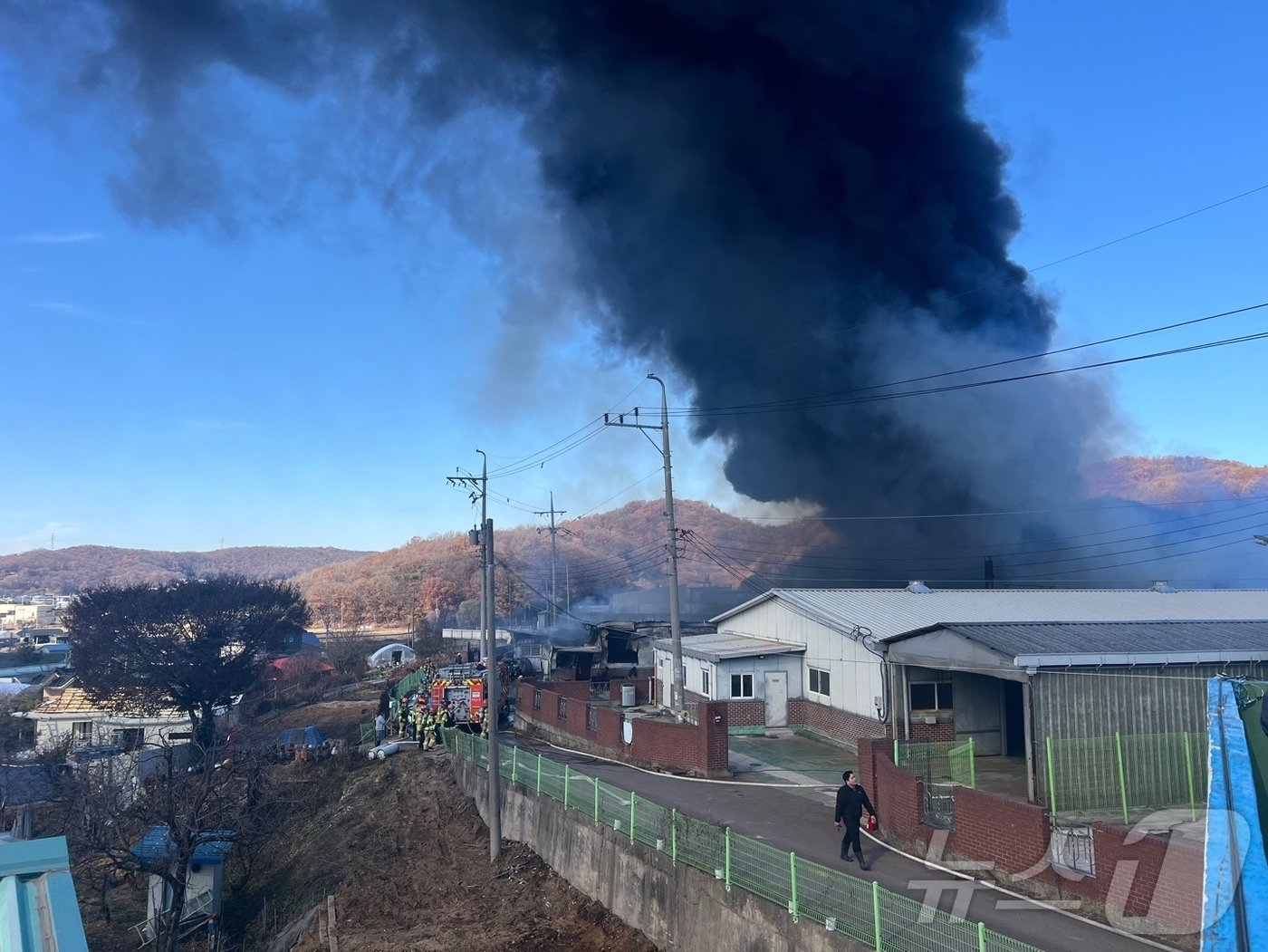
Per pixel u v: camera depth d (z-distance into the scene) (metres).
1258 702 5.68
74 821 28.70
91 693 50.84
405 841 28.14
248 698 59.06
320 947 21.38
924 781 16.61
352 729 50.62
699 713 23.47
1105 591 31.88
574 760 27.28
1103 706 18.41
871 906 11.34
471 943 18.88
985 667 19.72
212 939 26.52
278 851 32.78
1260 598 30.16
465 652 55.25
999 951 9.65
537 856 22.86
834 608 29.50
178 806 28.33
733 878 14.25
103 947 27.23
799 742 28.45
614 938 17.36
